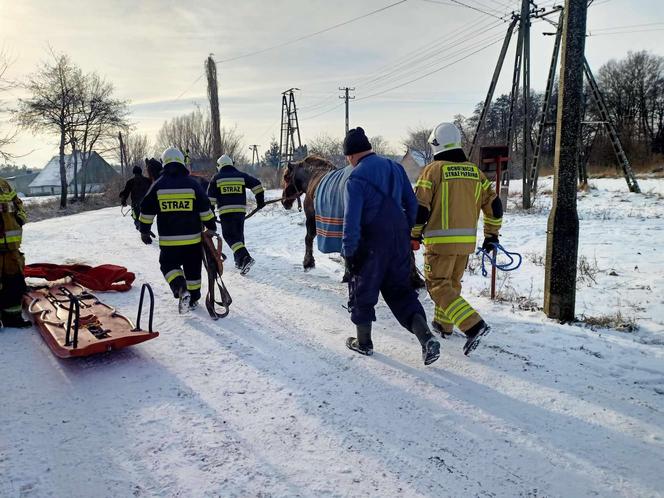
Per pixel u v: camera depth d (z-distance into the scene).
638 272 7.95
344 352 4.85
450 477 3.01
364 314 4.57
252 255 9.97
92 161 65.56
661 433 3.43
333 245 6.13
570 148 5.31
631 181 22.06
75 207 34.44
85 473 3.02
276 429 3.51
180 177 5.77
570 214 5.40
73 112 34.81
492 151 6.71
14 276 5.40
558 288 5.53
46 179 73.69
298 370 4.46
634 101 60.53
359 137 4.51
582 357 4.61
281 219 16.12
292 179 8.58
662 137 57.44
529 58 18.48
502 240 11.60
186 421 3.61
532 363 4.51
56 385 4.15
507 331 5.28
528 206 17.89
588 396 3.94
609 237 11.31
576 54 5.13
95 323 5.06
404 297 4.45
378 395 3.99
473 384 4.14
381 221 4.34
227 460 3.16
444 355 4.71
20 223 5.42
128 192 12.88
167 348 4.97
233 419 3.64
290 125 46.38
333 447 3.30
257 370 4.46
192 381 4.25
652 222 13.38
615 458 3.17
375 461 3.15
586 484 2.94
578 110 5.21
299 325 5.65
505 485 2.94
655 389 4.04
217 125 22.53
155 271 8.44
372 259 4.39
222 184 8.00
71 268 7.31
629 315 5.81
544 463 3.13
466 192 4.57
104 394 4.00
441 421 3.61
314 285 7.41
